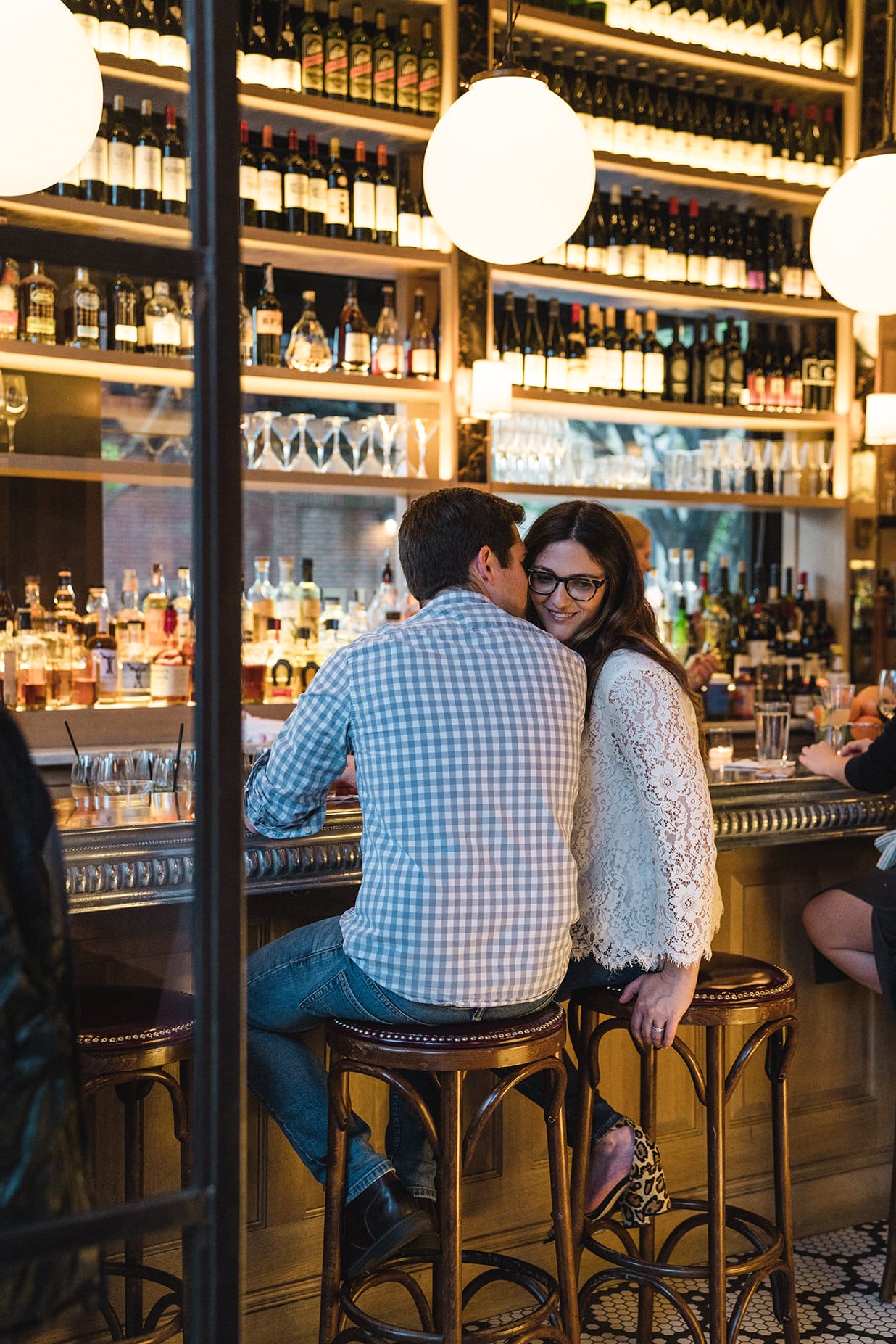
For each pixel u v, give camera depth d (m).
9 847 1.15
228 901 1.14
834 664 4.28
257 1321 2.18
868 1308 2.49
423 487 3.69
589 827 1.99
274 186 3.47
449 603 1.83
